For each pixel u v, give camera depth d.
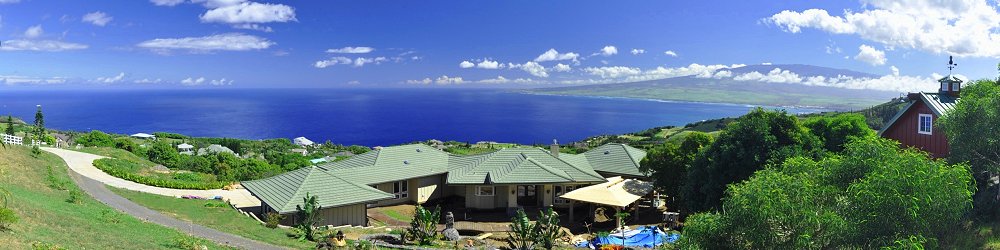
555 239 24.17
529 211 33.47
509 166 35.09
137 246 16.45
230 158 51.75
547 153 37.72
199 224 23.25
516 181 33.03
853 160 13.94
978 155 17.88
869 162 13.52
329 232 22.72
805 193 12.55
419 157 37.78
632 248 22.69
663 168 31.27
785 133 25.06
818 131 27.62
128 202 27.77
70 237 15.72
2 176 24.34
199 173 45.75
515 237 24.55
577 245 24.70
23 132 84.12
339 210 27.31
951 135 18.31
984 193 19.06
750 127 24.97
